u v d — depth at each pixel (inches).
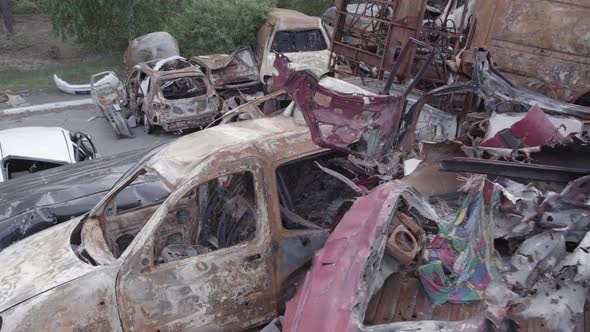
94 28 752.3
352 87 225.5
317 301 126.0
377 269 122.3
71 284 150.4
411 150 191.0
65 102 619.5
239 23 644.1
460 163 147.5
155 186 245.8
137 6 743.1
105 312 149.7
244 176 186.5
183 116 461.1
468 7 341.4
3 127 539.8
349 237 134.4
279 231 165.6
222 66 501.4
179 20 679.7
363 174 188.1
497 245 130.5
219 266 158.6
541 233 122.6
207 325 157.9
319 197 194.7
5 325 146.4
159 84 464.4
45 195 256.4
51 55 826.2
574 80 272.4
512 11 276.7
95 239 175.8
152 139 480.1
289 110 206.1
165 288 153.5
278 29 550.6
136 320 151.5
